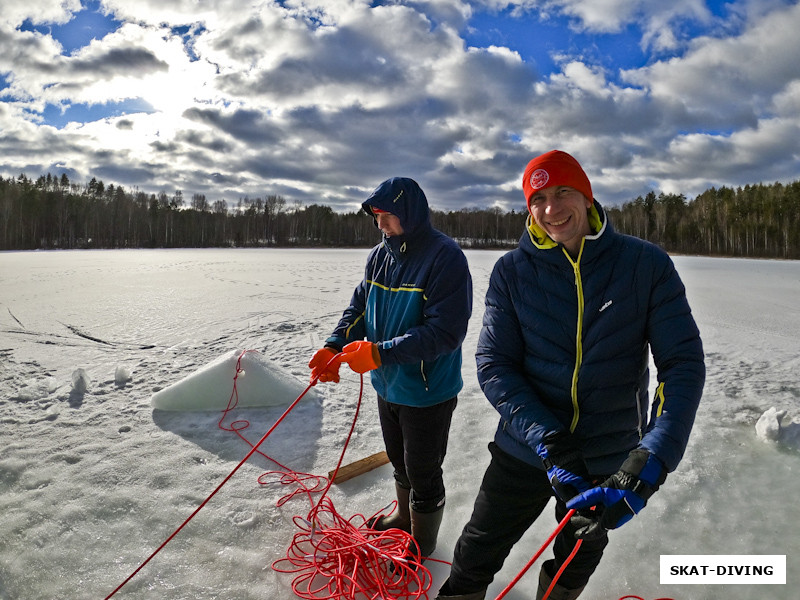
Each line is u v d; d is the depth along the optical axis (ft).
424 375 7.52
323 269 73.82
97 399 15.69
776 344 24.98
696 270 92.38
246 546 8.64
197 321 29.63
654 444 4.83
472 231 298.56
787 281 66.49
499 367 6.19
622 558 8.48
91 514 9.44
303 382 17.35
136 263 84.38
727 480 11.09
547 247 5.90
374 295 8.25
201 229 266.36
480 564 6.23
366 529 8.67
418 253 7.67
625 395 5.83
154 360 20.58
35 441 12.54
